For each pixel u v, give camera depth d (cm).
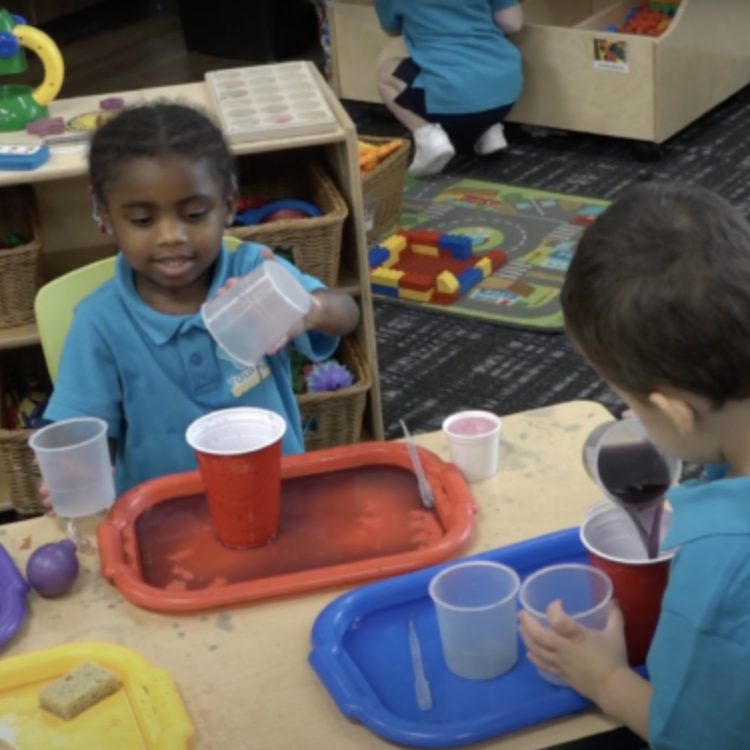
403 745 95
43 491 128
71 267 241
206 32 496
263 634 109
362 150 327
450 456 132
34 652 106
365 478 131
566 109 388
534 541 116
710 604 84
